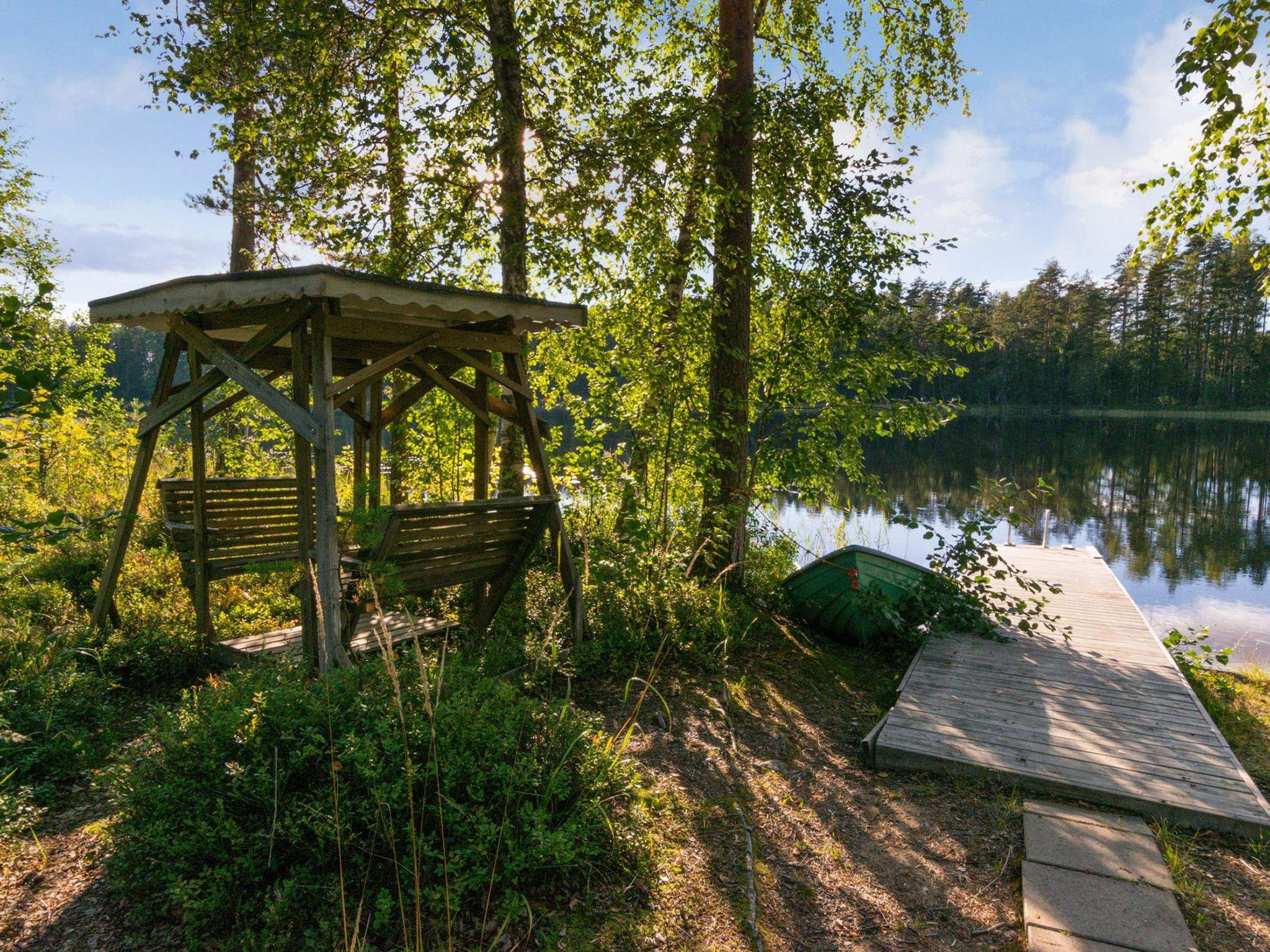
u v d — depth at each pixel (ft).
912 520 24.35
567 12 26.99
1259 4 21.47
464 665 15.03
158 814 9.32
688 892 9.93
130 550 23.80
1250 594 35.73
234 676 12.43
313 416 14.21
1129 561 43.11
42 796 11.47
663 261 25.53
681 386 24.32
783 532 31.12
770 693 17.93
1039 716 15.58
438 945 8.52
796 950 8.95
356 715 10.71
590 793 10.85
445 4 25.70
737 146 26.20
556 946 8.71
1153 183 27.61
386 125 25.20
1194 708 16.07
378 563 14.99
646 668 18.48
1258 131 25.32
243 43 24.14
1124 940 8.80
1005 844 11.20
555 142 26.23
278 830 9.25
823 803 12.57
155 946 8.38
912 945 9.02
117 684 15.03
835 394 29.89
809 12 34.40
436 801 9.83
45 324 33.04
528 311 17.89
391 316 17.60
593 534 24.43
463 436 30.73
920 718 15.44
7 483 28.91
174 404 17.26
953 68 36.40
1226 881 10.18
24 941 8.41
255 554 19.10
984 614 23.09
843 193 26.86
